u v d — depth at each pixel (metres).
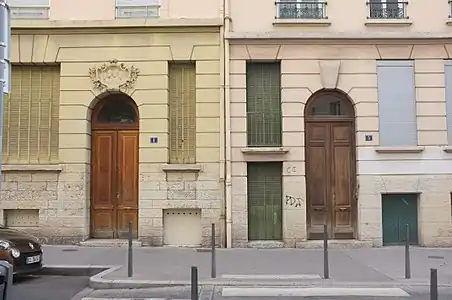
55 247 12.54
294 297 7.73
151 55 13.20
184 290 8.32
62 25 13.10
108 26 13.12
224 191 12.88
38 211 13.09
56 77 13.49
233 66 13.19
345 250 12.32
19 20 13.07
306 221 13.03
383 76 13.27
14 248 8.79
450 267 10.13
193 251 12.10
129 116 13.56
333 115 13.44
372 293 8.02
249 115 13.35
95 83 13.16
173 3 13.28
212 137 13.04
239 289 8.30
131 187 13.39
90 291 8.36
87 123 13.20
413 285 8.61
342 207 13.24
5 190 13.01
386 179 13.02
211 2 13.26
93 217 13.37
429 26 13.30
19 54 13.21
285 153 12.97
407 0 13.36
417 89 13.22
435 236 12.89
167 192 12.96
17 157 13.32
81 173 13.03
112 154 13.49
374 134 13.09
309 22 13.20
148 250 12.24
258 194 13.19
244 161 12.98
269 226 13.14
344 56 13.22
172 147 13.33
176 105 13.43
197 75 13.18
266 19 13.28
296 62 13.19
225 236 12.80
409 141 13.16
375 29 13.27
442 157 13.09
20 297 7.89
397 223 13.23
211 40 13.22
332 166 13.33
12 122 13.39
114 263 10.41
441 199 12.99
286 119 13.09
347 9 13.32
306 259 10.99
